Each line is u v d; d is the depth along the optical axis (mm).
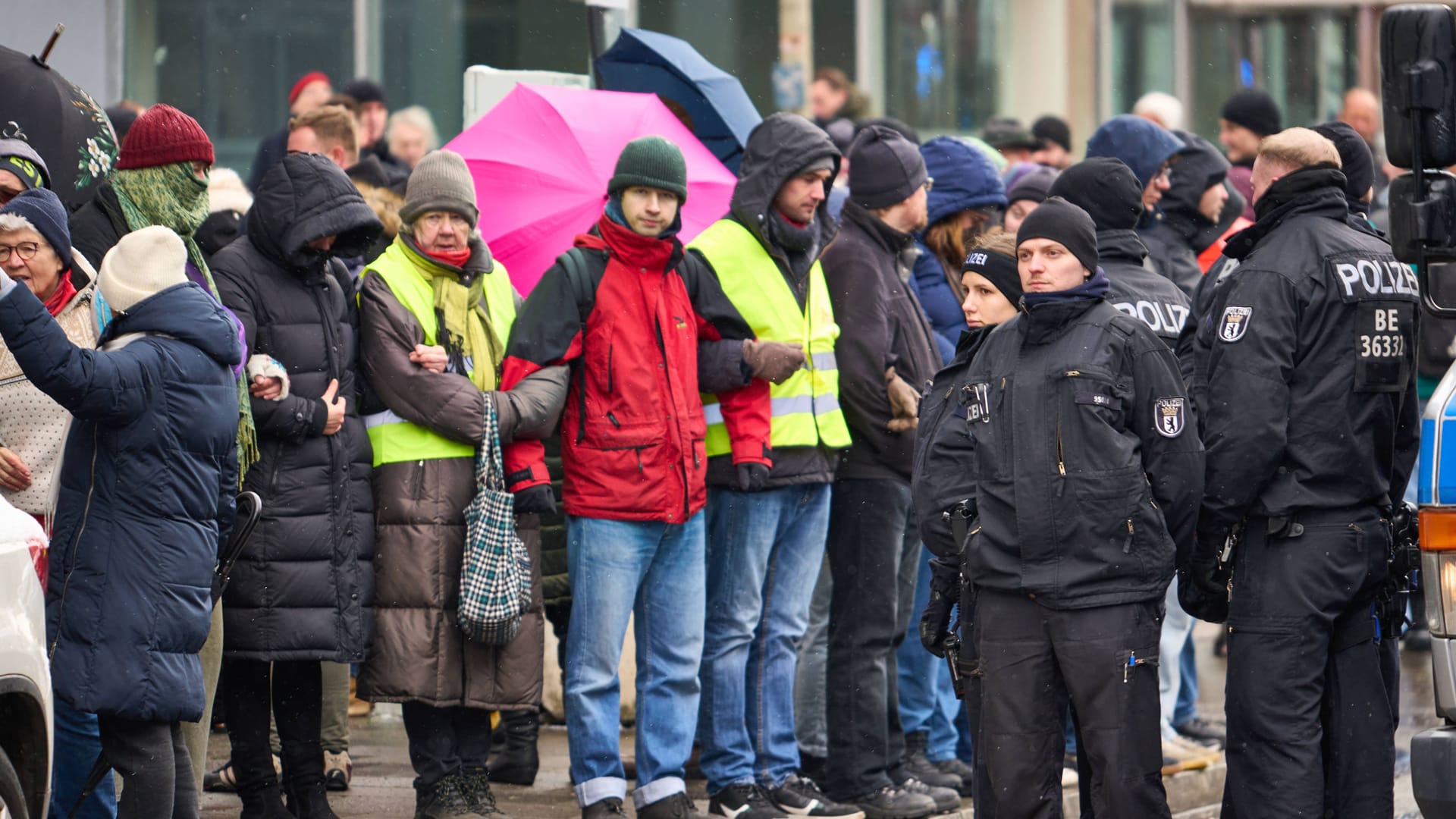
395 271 16875
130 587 13555
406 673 16406
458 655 16625
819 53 42688
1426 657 30766
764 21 42312
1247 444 15461
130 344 13719
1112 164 17766
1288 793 15617
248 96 38625
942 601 15750
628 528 17031
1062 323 14906
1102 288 14992
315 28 39031
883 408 18531
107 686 13391
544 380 16875
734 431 17781
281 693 16797
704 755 18312
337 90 39156
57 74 17234
